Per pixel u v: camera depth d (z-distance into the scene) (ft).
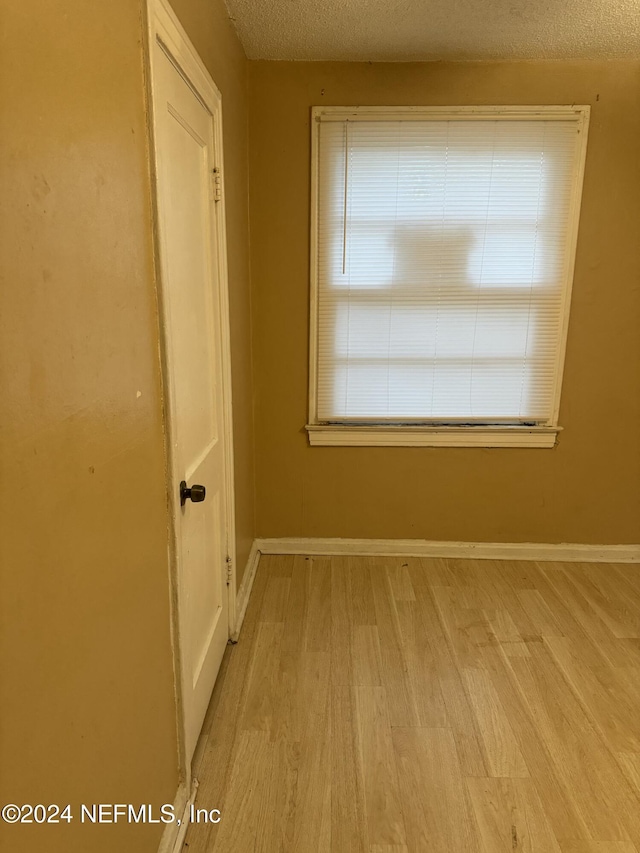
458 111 7.82
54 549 2.36
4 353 1.95
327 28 6.81
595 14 6.48
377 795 4.90
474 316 8.54
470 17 6.56
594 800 4.88
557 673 6.52
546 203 8.12
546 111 7.80
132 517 3.40
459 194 8.10
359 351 8.71
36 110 2.15
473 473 9.12
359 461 9.12
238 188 7.26
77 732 2.61
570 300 8.43
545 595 8.22
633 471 9.02
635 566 9.08
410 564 9.12
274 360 8.76
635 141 7.91
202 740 5.46
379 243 8.30
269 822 4.64
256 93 7.82
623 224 8.18
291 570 8.90
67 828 2.51
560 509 9.16
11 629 2.01
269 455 9.12
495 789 4.98
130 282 3.31
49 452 2.30
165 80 3.95
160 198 3.73
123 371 3.21
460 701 6.05
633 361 8.64
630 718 5.84
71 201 2.49
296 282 8.48
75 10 2.50
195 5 4.86
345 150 7.97
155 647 3.92
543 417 8.88
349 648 6.93
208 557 5.74
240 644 6.98
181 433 4.57
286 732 5.58
